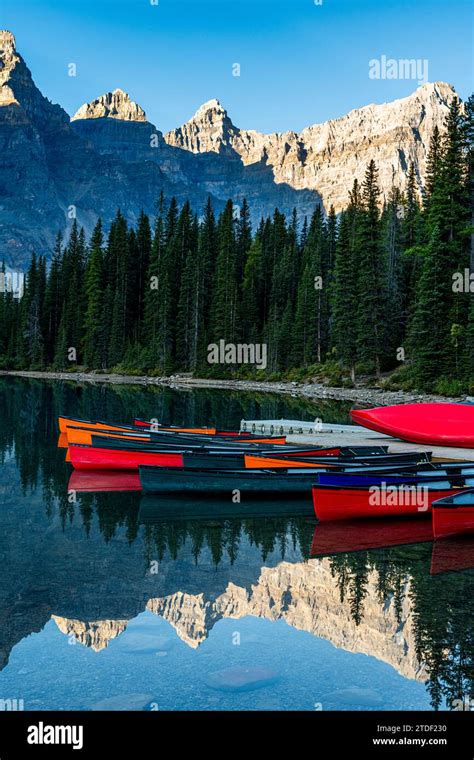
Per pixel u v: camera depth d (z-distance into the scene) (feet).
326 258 262.47
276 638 25.23
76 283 341.00
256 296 304.30
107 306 311.68
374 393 160.25
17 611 27.73
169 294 289.33
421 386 147.13
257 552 37.55
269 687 21.39
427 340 147.84
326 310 237.66
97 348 310.04
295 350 240.73
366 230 185.47
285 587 31.27
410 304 195.52
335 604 28.99
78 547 38.01
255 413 118.11
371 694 20.99
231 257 292.20
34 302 347.36
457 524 40.22
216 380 257.75
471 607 28.66
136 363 290.15
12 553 36.50
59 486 55.21
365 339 186.50
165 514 46.83
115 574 33.01
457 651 24.14
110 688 21.34
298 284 293.02
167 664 22.81
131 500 50.80
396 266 206.28
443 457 62.54
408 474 46.88
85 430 67.97
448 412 72.02
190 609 28.27
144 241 340.39
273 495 51.47
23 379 254.27
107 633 25.61
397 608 28.40
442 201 161.89
